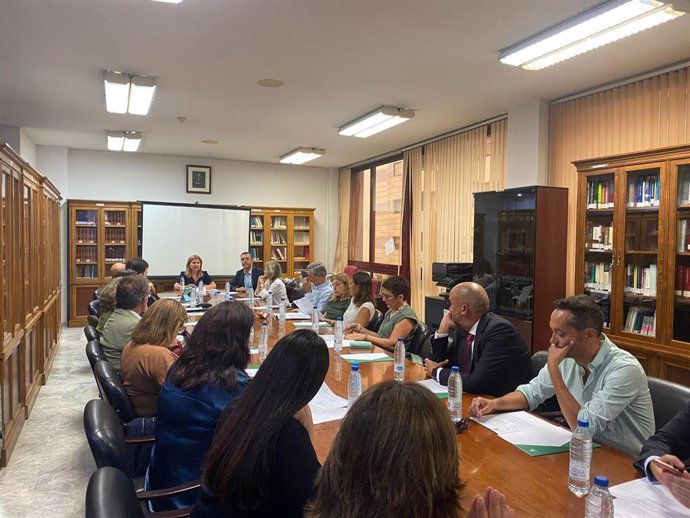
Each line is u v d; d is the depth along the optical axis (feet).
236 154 26.43
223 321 6.10
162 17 9.95
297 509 3.54
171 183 27.17
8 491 9.32
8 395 10.78
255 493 3.63
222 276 27.55
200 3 9.36
